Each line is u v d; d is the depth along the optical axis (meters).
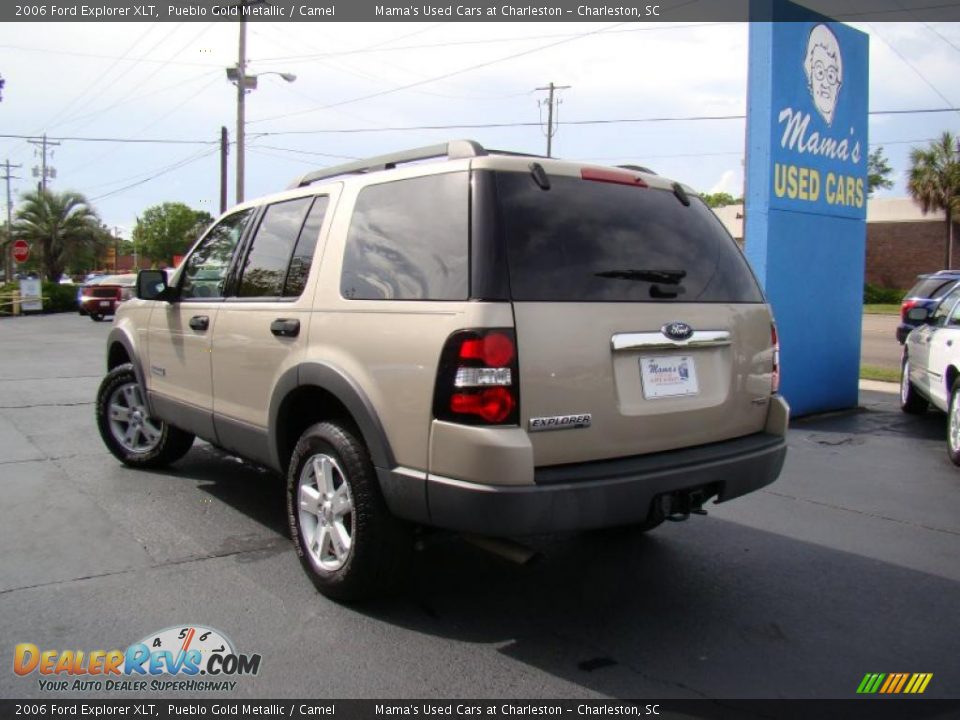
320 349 3.74
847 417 8.96
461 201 3.30
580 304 3.26
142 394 5.65
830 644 3.48
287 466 4.17
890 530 5.02
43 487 5.54
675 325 3.52
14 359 13.61
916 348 8.62
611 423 3.31
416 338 3.24
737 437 3.86
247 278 4.55
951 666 3.30
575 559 4.46
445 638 3.45
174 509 5.09
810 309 8.78
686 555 4.54
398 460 3.33
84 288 26.92
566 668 3.22
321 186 4.21
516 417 3.06
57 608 3.64
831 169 8.86
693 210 3.97
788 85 8.21
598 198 3.56
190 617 3.58
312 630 3.49
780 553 4.59
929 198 39.09
